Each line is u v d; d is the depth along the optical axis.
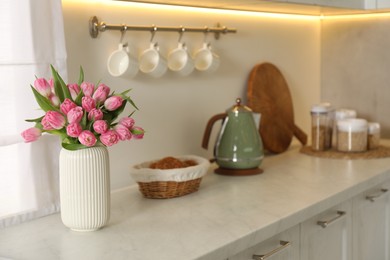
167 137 2.39
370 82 3.21
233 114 2.38
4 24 1.67
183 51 2.35
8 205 1.74
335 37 3.29
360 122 2.75
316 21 3.30
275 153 2.90
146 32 2.26
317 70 3.33
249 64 2.82
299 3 2.43
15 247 1.57
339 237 2.23
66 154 1.65
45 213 1.83
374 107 3.21
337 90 3.32
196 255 1.48
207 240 1.59
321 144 2.84
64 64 1.82
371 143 2.84
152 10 2.28
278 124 2.89
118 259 1.46
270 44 2.95
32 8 1.72
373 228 2.49
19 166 1.75
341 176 2.35
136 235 1.65
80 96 1.64
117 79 2.16
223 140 2.39
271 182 2.26
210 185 2.23
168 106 2.38
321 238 2.09
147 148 2.31
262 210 1.87
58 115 1.59
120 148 2.20
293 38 3.12
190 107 2.49
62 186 1.67
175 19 2.39
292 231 1.91
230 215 1.83
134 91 2.23
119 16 2.15
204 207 1.92
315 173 2.42
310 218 2.01
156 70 2.21
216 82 2.63
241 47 2.76
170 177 2.00
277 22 2.99
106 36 2.11
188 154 2.51
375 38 3.16
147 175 1.99
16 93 1.71
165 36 2.35
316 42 3.31
